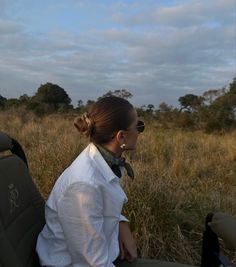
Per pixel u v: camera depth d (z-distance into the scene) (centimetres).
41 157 592
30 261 211
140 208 406
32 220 225
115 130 219
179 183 532
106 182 211
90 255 204
